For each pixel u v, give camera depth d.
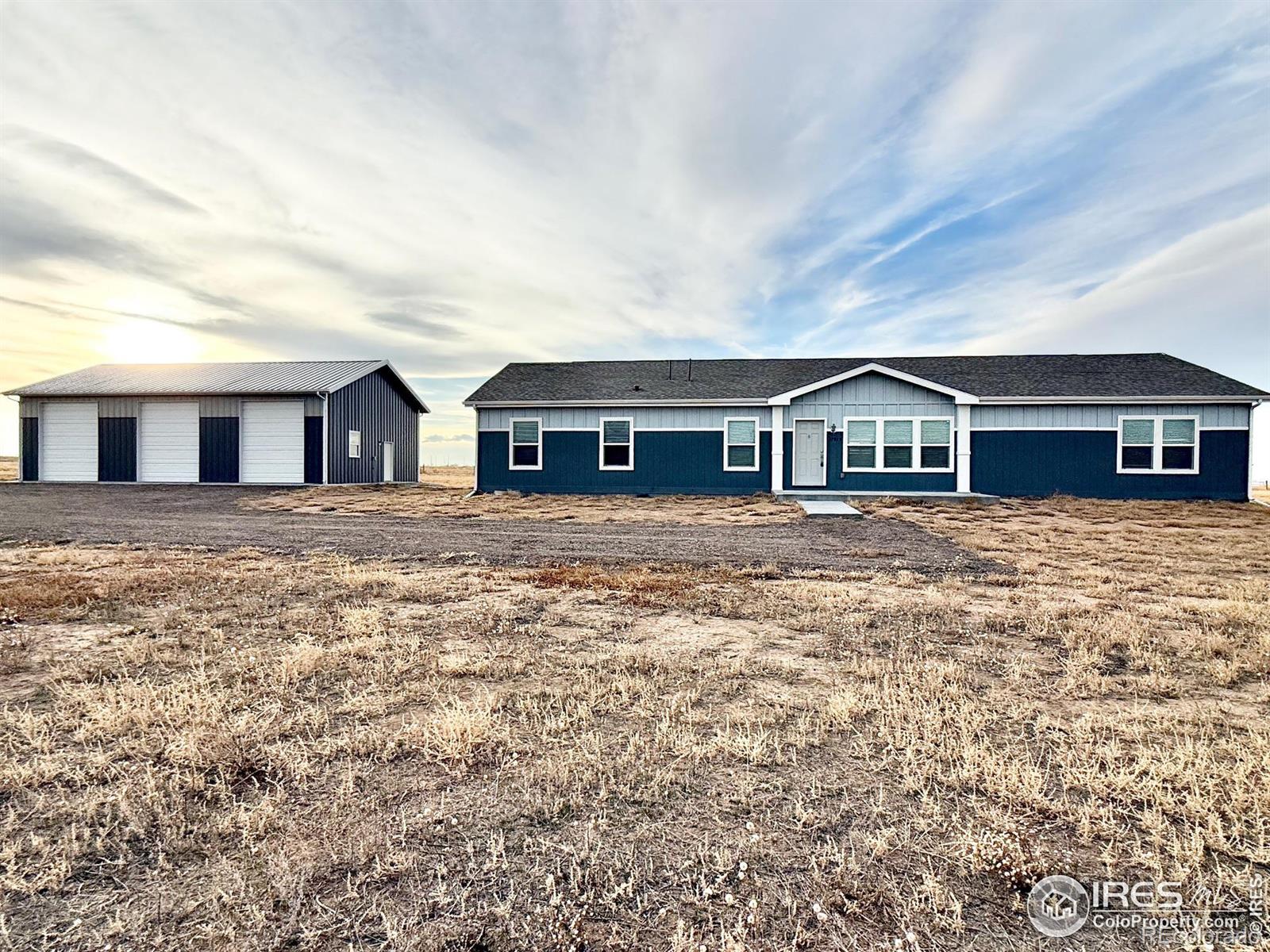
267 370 25.53
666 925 2.11
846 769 3.16
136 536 11.33
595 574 7.96
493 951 1.99
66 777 2.96
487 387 21.66
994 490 18.22
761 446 19.53
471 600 6.66
